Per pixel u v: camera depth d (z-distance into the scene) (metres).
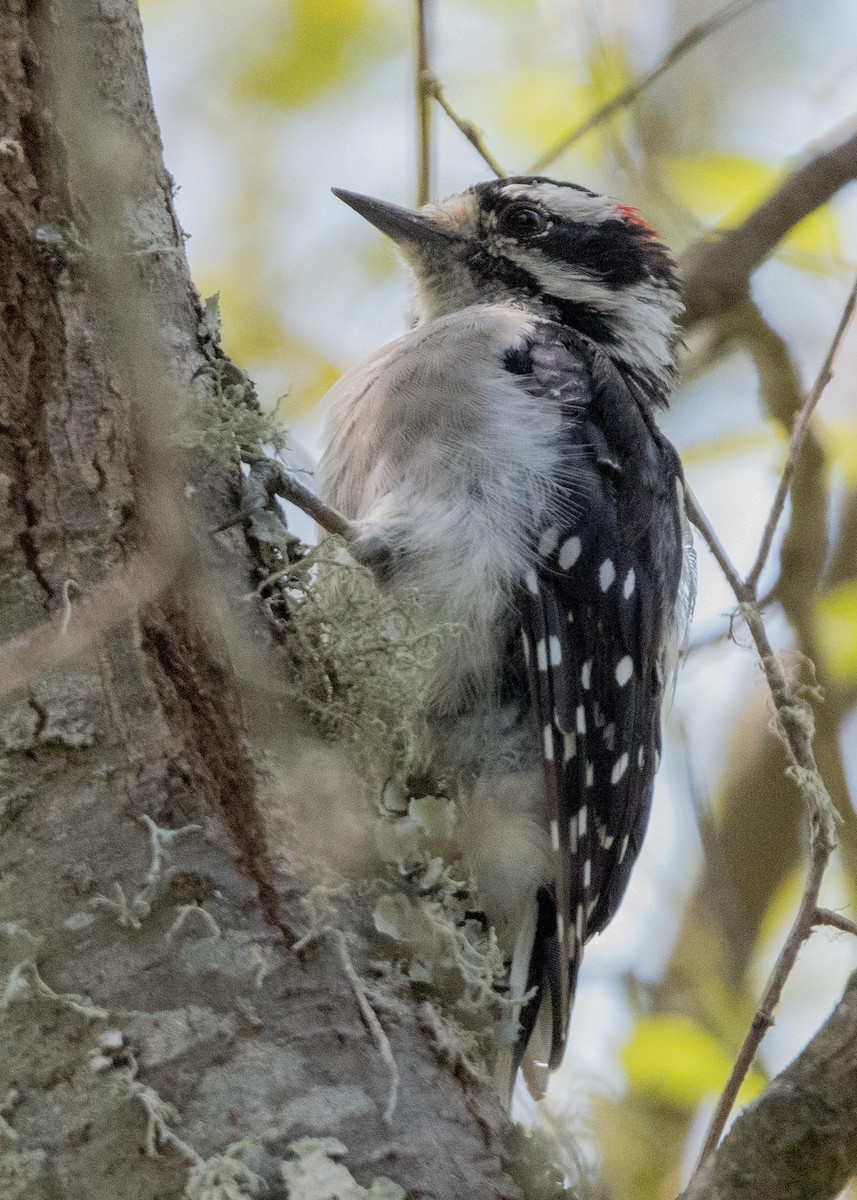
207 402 5.50
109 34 5.39
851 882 8.74
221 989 4.38
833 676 8.95
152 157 5.50
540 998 6.91
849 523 10.31
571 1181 4.79
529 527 7.04
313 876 4.68
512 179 9.12
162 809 4.55
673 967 9.02
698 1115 8.44
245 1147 4.16
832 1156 4.37
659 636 7.89
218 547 5.29
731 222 10.17
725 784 10.02
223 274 10.52
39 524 4.74
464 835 6.72
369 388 7.70
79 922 4.38
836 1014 4.52
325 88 10.50
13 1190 4.12
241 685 4.95
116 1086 4.20
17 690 4.55
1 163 5.00
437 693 6.91
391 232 9.15
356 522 6.72
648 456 7.76
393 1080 4.44
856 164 9.72
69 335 4.96
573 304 8.91
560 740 6.94
